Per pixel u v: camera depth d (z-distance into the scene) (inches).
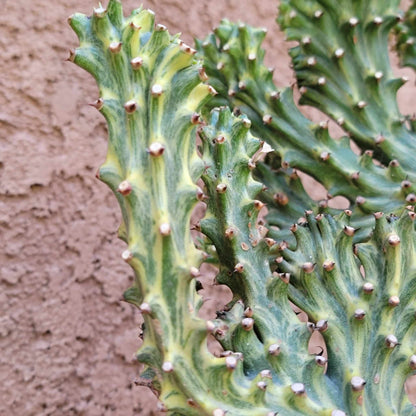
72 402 43.9
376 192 34.0
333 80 36.0
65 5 48.1
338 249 29.3
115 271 47.9
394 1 36.2
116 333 47.1
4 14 45.1
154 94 25.9
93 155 48.1
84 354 45.3
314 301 28.7
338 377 27.6
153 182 25.9
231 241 28.6
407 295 28.5
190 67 26.6
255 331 28.5
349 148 35.0
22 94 45.2
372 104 35.7
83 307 45.8
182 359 25.9
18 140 44.5
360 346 28.0
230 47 34.5
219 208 28.9
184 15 54.6
